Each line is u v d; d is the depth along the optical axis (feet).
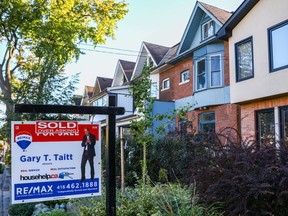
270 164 11.91
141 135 21.84
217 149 13.65
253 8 36.37
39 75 29.68
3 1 50.62
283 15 32.63
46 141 9.94
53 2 55.11
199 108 48.19
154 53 67.97
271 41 33.99
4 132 28.02
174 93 57.88
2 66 56.49
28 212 21.21
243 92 37.17
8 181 41.14
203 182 12.80
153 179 29.01
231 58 39.50
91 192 10.36
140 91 21.29
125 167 31.32
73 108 10.29
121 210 12.34
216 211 12.32
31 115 25.36
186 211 12.56
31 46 57.47
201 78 49.03
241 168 12.36
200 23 52.70
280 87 32.32
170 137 29.35
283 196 11.32
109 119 10.71
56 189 9.91
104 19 61.77
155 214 11.48
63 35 54.49
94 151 10.53
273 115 34.50
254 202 11.58
